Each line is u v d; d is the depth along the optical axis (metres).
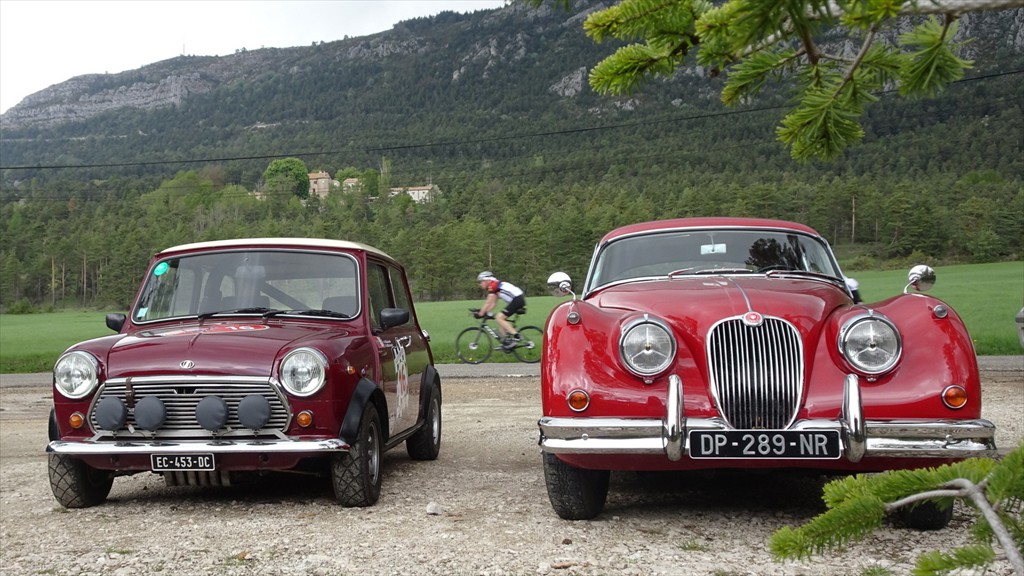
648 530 4.61
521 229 128.50
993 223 118.44
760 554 4.08
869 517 1.71
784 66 2.07
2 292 139.25
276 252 6.54
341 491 5.35
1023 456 1.54
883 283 61.09
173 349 5.39
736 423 4.38
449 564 4.05
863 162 167.00
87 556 4.37
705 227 6.05
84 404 5.36
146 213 179.00
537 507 5.27
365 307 6.27
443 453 8.00
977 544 1.66
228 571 4.05
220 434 5.27
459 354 20.52
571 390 4.47
